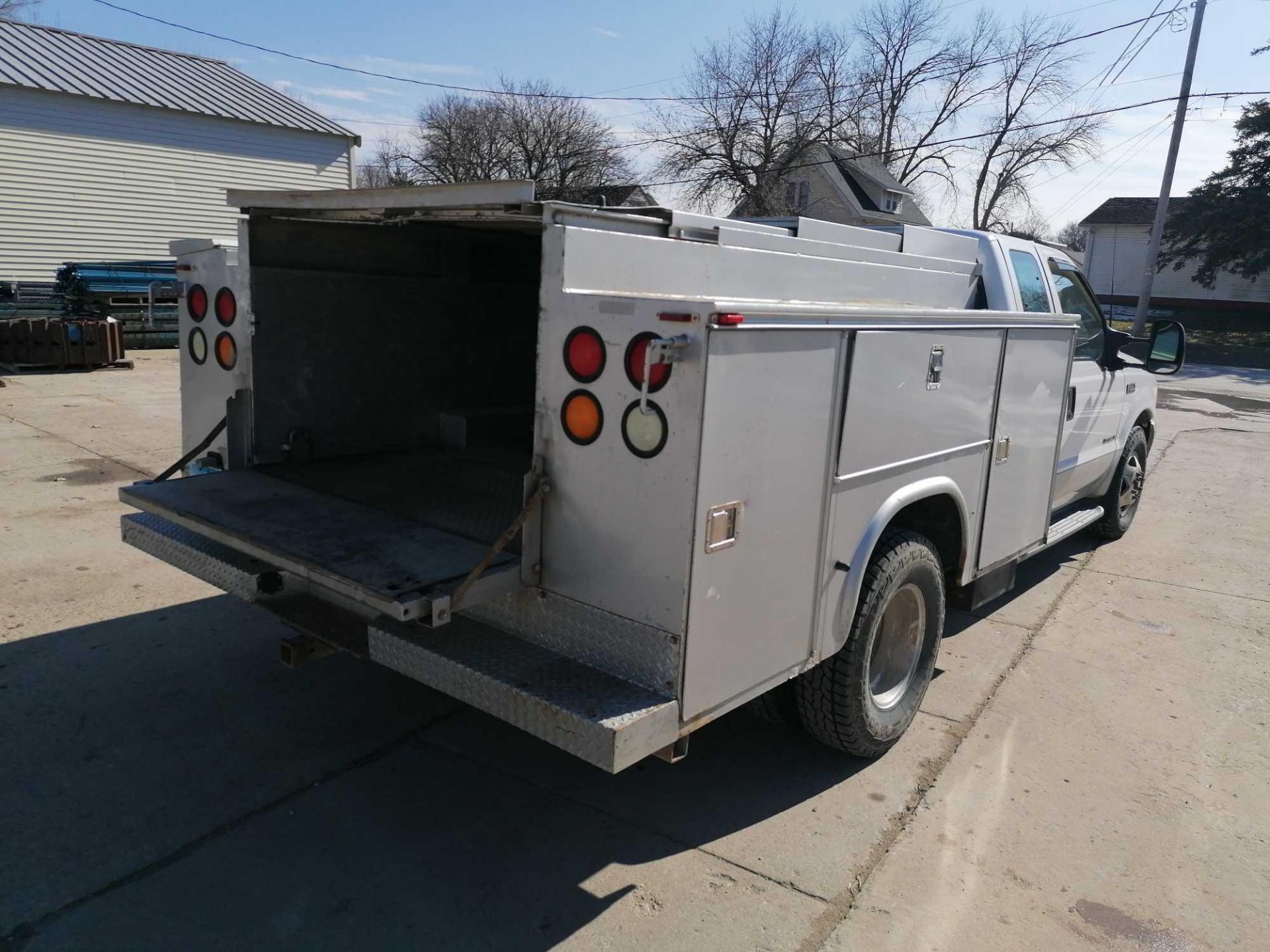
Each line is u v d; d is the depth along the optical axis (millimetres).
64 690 3996
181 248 4098
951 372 3582
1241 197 35469
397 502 3613
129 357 15594
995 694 4434
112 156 18828
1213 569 6617
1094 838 3305
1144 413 7051
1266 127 34594
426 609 2539
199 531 3264
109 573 5398
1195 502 8828
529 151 47469
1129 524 7402
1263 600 5980
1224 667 4867
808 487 2834
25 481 7250
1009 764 3787
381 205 3033
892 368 3166
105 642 4488
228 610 4934
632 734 2346
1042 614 5574
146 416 10188
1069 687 4551
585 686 2533
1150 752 3936
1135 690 4555
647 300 2371
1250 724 4234
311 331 4055
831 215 43062
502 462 4379
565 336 2547
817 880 3000
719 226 3111
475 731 3840
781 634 2863
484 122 47969
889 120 45125
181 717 3824
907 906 2893
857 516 3143
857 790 3545
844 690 3363
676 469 2395
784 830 3264
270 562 2977
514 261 4945
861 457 3078
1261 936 2832
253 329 3822
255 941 2600
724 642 2611
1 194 17578
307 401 4098
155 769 3436
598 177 46281
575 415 2562
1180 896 3004
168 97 19703
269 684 4141
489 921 2732
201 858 2943
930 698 4359
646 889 2914
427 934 2664
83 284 15836
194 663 4312
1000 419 4078
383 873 2922
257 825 3131
